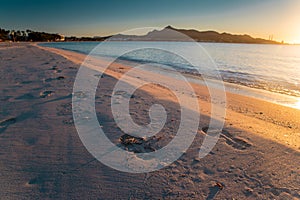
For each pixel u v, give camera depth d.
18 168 2.78
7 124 4.12
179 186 2.56
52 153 3.14
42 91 6.47
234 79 13.34
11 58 16.66
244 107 6.73
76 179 2.60
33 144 3.39
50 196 2.32
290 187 2.56
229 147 3.51
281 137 4.02
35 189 2.42
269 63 23.89
